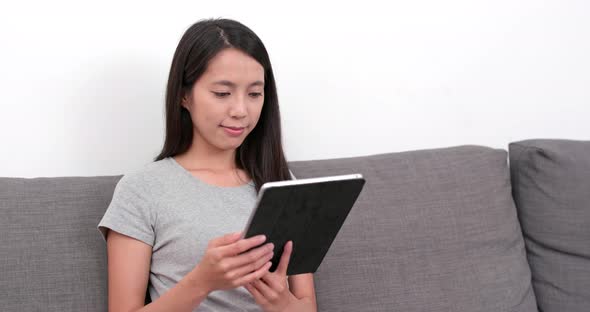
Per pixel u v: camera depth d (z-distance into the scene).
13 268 1.27
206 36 1.31
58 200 1.35
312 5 1.75
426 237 1.52
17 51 1.52
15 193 1.33
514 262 1.58
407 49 1.84
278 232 1.08
